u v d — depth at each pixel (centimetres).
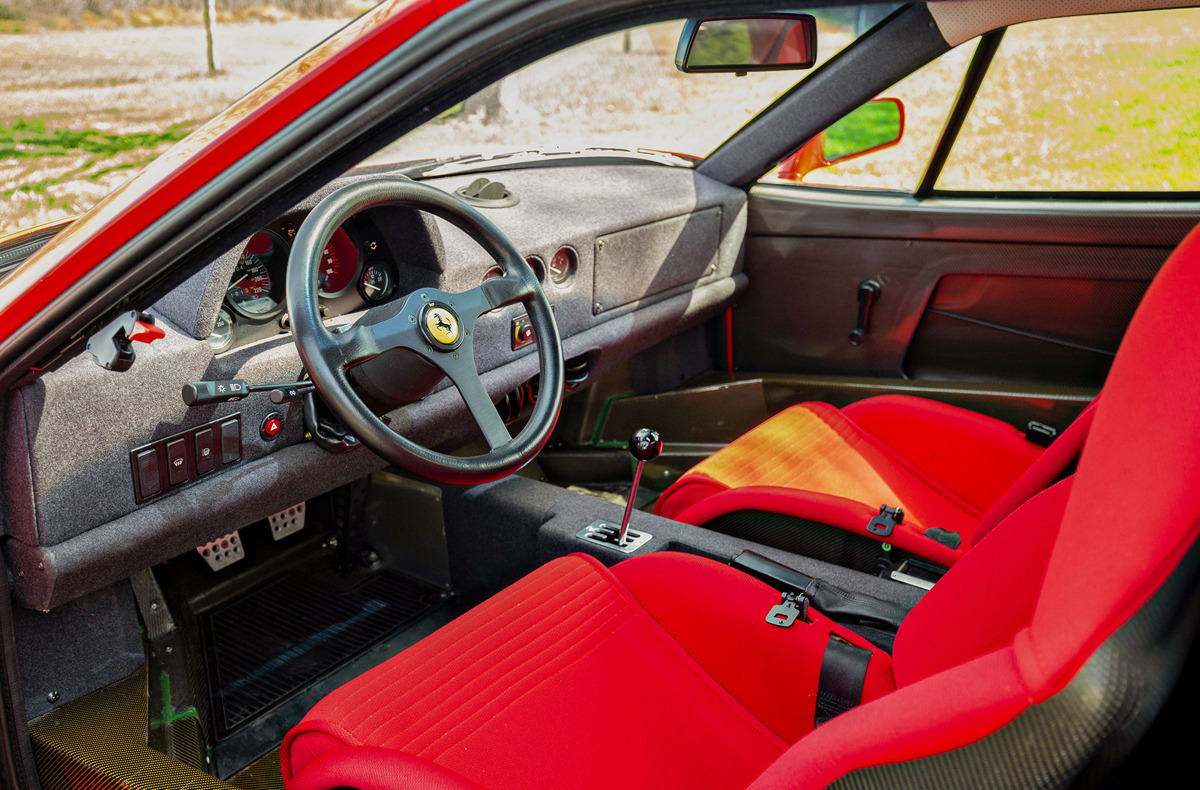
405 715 110
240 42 1630
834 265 251
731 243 253
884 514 165
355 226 162
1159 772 67
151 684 150
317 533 230
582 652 124
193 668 169
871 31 212
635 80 988
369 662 193
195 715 149
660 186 237
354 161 93
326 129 88
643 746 112
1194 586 58
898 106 225
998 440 189
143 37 1677
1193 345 57
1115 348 224
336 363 118
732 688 123
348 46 85
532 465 271
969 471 194
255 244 144
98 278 96
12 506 122
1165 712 64
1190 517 53
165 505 137
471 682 116
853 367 259
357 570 221
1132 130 207
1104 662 54
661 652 127
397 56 85
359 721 109
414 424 176
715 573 132
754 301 267
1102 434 60
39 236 165
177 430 135
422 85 87
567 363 221
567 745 110
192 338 135
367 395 135
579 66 1067
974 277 235
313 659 193
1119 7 185
